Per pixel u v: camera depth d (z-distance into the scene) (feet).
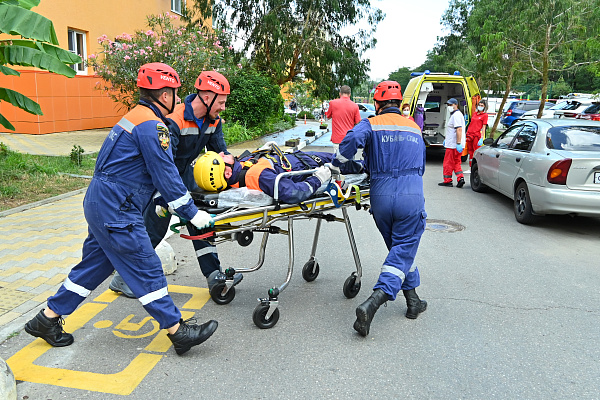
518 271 17.75
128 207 10.76
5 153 34.91
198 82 13.12
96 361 11.47
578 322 13.70
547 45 53.01
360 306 12.10
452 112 34.22
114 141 10.66
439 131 52.90
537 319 13.85
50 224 21.98
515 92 136.26
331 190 13.43
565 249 20.52
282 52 73.00
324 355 11.83
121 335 12.76
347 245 20.88
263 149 13.97
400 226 13.12
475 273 17.51
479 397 10.21
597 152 22.45
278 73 73.00
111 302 14.80
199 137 13.65
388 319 13.83
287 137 64.39
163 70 11.02
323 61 74.28
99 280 11.89
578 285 16.44
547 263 18.69
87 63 50.42
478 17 63.26
